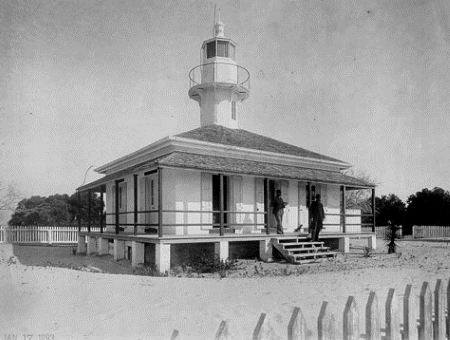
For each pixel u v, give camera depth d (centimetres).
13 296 906
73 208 4456
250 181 2086
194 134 2153
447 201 3784
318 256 1791
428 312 504
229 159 1967
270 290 969
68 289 995
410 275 1173
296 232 2070
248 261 1789
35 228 3306
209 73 2705
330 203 2458
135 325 720
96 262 1961
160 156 1983
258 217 2091
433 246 2600
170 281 1110
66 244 3341
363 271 1287
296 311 403
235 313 771
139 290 990
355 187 2400
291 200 2244
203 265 1570
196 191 1877
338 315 736
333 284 1038
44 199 4375
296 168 2227
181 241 1583
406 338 490
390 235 2191
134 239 1700
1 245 3133
